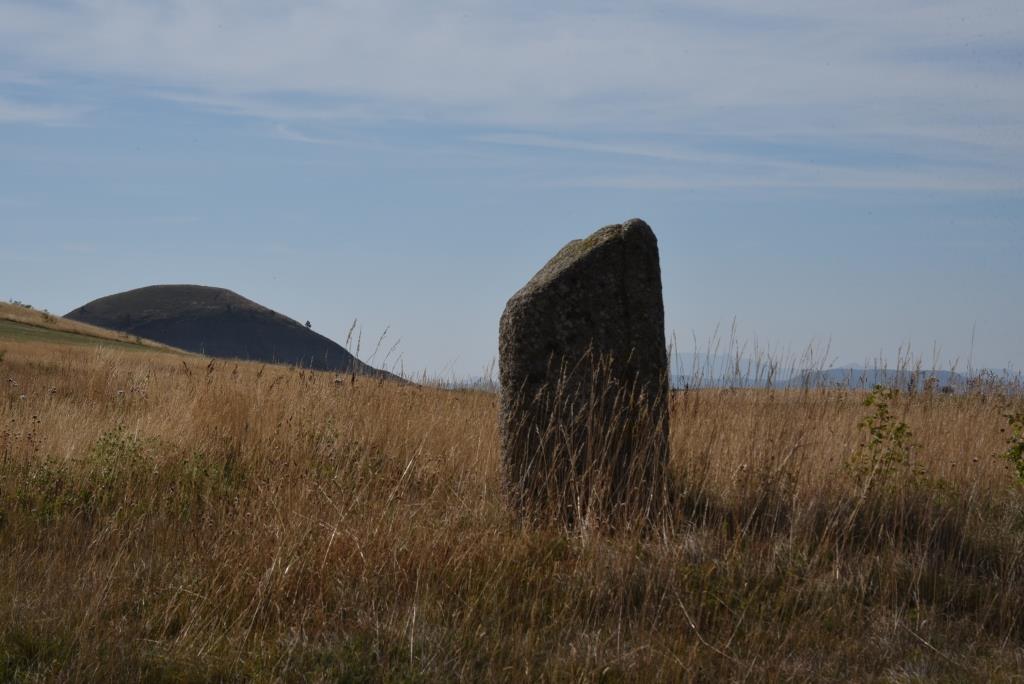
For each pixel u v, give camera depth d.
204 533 6.05
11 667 4.20
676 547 5.54
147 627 4.61
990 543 6.08
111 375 15.89
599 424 6.62
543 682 4.27
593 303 6.77
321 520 5.81
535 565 5.47
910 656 4.63
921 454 7.70
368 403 9.28
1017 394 10.28
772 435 6.92
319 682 4.12
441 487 7.31
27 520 6.41
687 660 4.44
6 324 48.94
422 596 5.04
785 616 5.01
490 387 9.80
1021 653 4.70
